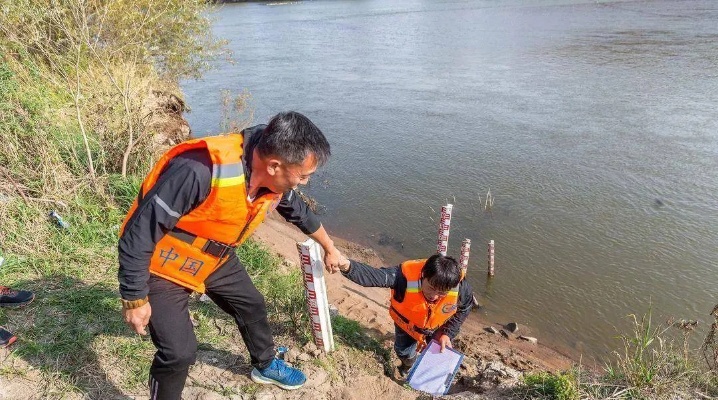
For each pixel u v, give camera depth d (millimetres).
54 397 2945
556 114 13469
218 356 3545
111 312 3688
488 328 5949
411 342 4055
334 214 8930
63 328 3443
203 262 2492
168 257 2455
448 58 21500
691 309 6211
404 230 8406
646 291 6590
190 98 16062
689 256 7234
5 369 3047
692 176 9555
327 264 3414
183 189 2156
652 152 10711
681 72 16375
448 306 3701
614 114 13148
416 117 13914
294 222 3078
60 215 4668
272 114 14398
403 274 3793
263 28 35125
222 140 2250
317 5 54875
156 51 9633
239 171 2225
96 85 7164
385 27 32844
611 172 9930
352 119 13945
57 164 5184
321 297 3674
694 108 13133
